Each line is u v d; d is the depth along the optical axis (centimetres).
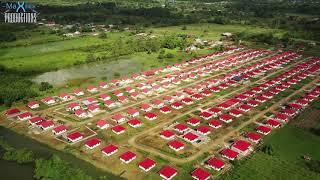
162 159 11238
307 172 10638
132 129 13400
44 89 17588
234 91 18175
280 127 13975
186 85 18975
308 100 16788
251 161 11231
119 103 16038
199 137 12862
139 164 10694
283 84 19262
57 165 10162
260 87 18425
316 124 14262
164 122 14112
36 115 14512
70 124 13712
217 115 14912
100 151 11662
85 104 15675
